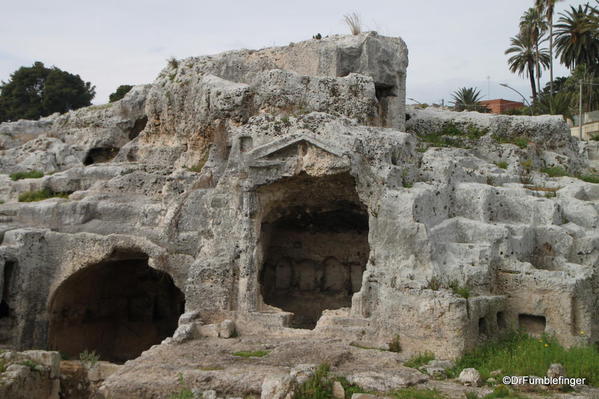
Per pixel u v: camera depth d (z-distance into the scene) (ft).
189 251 60.70
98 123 96.22
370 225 49.08
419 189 49.16
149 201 66.74
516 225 50.03
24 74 172.55
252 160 52.95
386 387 35.24
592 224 52.54
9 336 62.18
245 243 53.11
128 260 73.10
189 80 73.87
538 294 45.73
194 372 37.86
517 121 69.10
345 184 52.80
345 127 52.47
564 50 159.02
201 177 62.44
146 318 75.97
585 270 46.96
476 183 53.42
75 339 69.05
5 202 74.33
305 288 63.67
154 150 75.41
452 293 42.47
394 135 52.85
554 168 65.57
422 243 46.11
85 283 68.80
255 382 35.99
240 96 62.08
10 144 100.58
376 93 67.92
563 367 36.99
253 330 50.93
